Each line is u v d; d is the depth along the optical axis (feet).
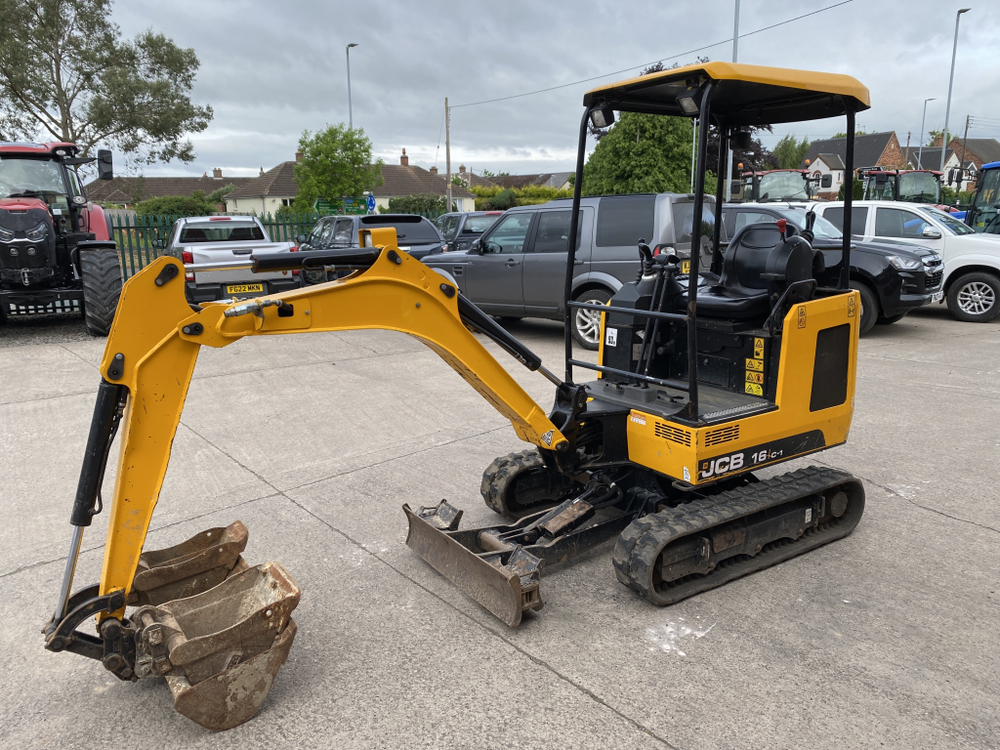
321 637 10.38
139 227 55.11
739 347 12.60
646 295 13.00
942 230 36.40
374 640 10.30
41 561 12.75
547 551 11.52
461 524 13.88
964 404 21.33
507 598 10.34
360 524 14.11
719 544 11.32
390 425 20.30
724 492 12.07
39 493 15.66
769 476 16.15
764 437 11.84
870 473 16.31
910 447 17.89
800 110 13.64
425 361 28.35
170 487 16.02
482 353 10.66
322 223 48.85
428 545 12.04
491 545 11.69
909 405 21.30
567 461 11.87
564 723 8.50
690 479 11.14
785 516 12.20
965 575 11.88
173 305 8.07
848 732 8.24
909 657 9.66
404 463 17.39
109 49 94.63
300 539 13.48
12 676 9.64
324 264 9.17
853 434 18.89
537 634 10.36
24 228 30.91
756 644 10.01
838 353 12.64
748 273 12.96
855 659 9.63
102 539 13.58
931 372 25.21
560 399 11.91
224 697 8.33
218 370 26.76
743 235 13.39
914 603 11.04
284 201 165.37
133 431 8.07
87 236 34.30
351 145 90.53
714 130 14.61
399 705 8.89
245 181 233.14
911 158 204.95
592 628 10.49
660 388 12.87
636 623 10.60
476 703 8.89
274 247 38.06
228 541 10.43
